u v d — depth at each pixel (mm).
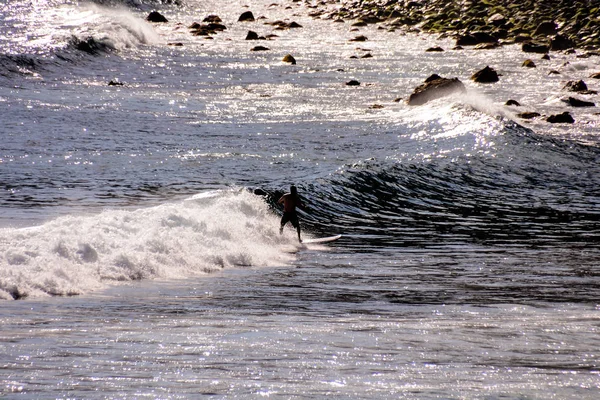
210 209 50969
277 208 57188
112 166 71438
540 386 20875
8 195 57781
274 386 20188
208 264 41875
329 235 54250
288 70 157625
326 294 36344
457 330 28062
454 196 70312
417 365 22844
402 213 63344
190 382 20406
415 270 43594
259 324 28578
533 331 28094
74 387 19656
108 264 37719
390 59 177500
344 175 69688
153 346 24312
